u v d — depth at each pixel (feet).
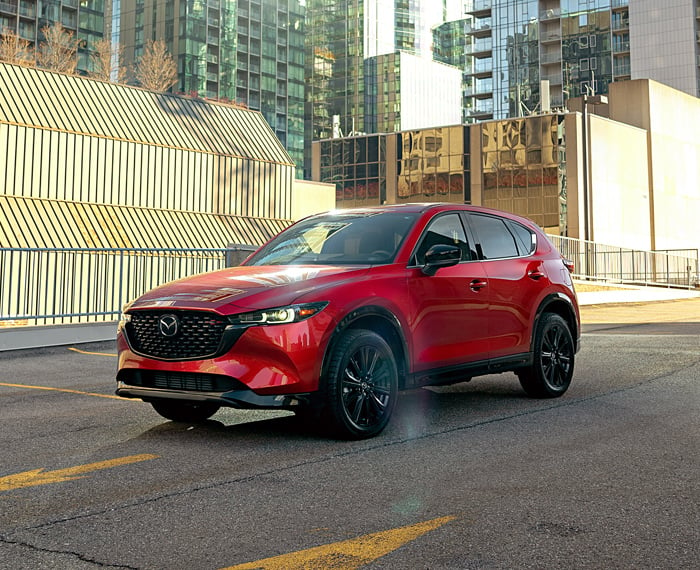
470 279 21.27
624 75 286.25
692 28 276.00
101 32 311.47
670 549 10.98
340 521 12.30
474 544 11.21
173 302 17.66
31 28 290.56
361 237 20.77
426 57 384.47
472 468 15.65
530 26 299.58
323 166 190.60
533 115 161.17
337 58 357.82
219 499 13.53
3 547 11.18
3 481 14.83
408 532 11.75
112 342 42.73
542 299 23.85
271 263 20.83
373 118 351.67
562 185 155.94
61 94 95.71
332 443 17.95
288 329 16.96
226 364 16.84
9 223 81.87
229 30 313.94
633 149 166.09
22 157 87.25
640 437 18.48
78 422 20.79
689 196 184.14
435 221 21.38
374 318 18.81
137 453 17.08
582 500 13.41
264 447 17.58
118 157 95.30
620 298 107.86
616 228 159.53
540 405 23.12
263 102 324.19
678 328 52.49
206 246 97.40
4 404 23.84
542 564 10.43
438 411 22.18
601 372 30.25
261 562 10.56
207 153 104.12
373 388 18.44
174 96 109.91
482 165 166.50
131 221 92.99
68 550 11.05
